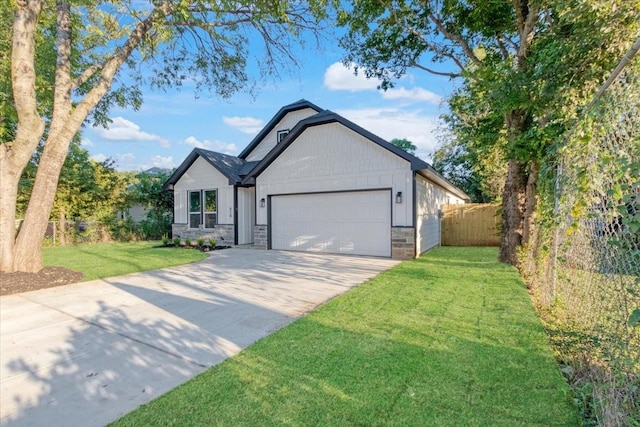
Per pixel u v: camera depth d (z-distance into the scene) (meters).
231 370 2.99
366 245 10.45
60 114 7.30
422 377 2.78
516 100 5.36
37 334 3.98
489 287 5.82
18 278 6.39
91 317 4.58
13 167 6.79
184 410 2.41
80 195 15.04
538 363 2.99
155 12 7.30
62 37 7.38
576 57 4.31
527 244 7.35
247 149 16.31
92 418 2.36
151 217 17.61
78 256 10.59
